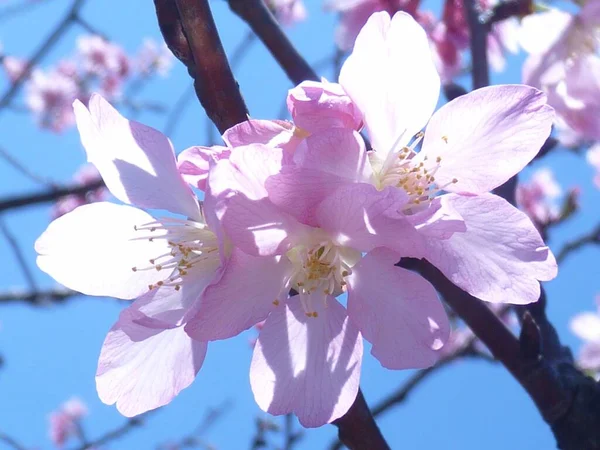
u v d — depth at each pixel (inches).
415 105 4.3
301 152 3.9
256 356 4.4
